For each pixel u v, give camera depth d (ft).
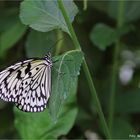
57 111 2.02
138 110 2.70
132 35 2.96
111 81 2.83
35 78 2.13
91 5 2.85
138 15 2.80
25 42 2.75
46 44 2.64
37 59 2.12
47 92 2.08
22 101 2.16
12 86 2.15
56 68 2.06
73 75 2.03
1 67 2.87
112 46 2.93
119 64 2.96
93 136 2.87
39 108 2.14
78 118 2.78
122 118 2.72
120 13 2.78
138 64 3.01
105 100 2.81
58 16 2.20
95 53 2.92
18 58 2.88
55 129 2.46
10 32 2.69
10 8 2.82
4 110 2.86
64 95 2.02
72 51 2.09
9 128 2.86
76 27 2.89
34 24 2.21
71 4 2.21
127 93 2.73
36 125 2.48
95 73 2.90
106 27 2.71
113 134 2.66
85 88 2.83
